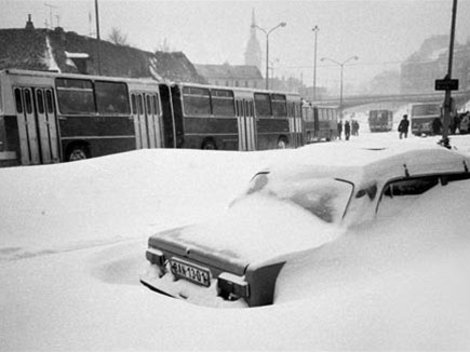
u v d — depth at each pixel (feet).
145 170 38.01
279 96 83.56
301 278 12.41
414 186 15.56
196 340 10.59
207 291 12.95
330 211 14.30
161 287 14.39
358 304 11.23
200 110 67.31
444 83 55.93
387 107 384.47
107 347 10.71
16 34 138.21
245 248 13.05
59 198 30.94
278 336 10.32
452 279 12.08
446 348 9.45
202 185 36.32
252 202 16.43
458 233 14.30
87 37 154.40
